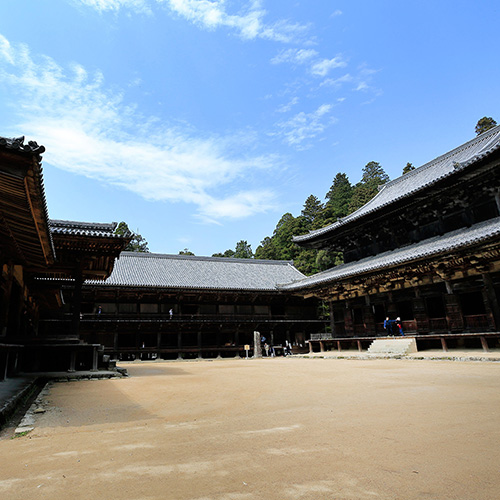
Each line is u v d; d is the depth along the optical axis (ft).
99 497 9.44
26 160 20.67
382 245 107.24
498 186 75.10
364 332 99.86
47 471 11.68
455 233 81.66
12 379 38.22
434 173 104.32
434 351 70.33
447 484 9.72
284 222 279.69
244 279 147.13
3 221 32.45
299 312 145.79
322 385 33.01
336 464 11.64
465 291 74.28
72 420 20.40
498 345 67.05
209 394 29.76
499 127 94.89
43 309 103.60
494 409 19.56
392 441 14.03
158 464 12.09
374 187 252.21
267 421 18.66
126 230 210.79
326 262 194.08
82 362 51.88
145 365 85.92
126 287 114.62
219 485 10.12
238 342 132.87
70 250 54.70
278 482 10.25
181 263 150.71
